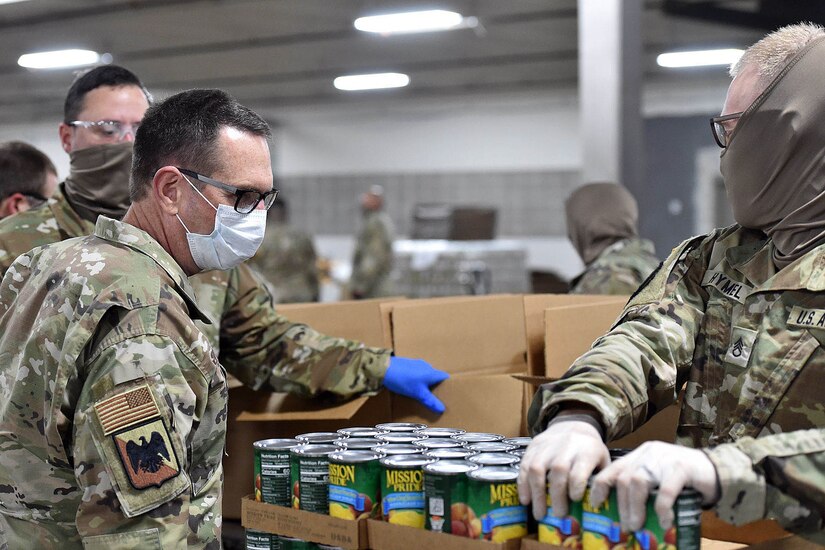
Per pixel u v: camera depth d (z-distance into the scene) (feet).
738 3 23.11
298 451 4.88
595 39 15.94
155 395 4.46
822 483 3.73
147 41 28.96
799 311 4.36
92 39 28.63
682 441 4.70
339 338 7.56
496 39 28.58
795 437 3.84
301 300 24.52
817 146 4.34
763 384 4.37
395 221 46.83
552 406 4.23
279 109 47.29
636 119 16.02
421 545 4.29
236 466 7.49
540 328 7.23
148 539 4.38
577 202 10.87
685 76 35.58
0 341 4.94
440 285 29.60
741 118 4.50
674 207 39.24
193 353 4.69
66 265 4.76
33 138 53.52
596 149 15.99
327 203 48.62
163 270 4.82
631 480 3.66
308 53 31.24
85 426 4.41
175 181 5.07
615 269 10.12
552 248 42.93
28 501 4.77
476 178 44.62
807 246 4.40
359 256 27.02
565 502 3.85
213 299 7.04
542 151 42.96
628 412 4.23
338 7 24.09
